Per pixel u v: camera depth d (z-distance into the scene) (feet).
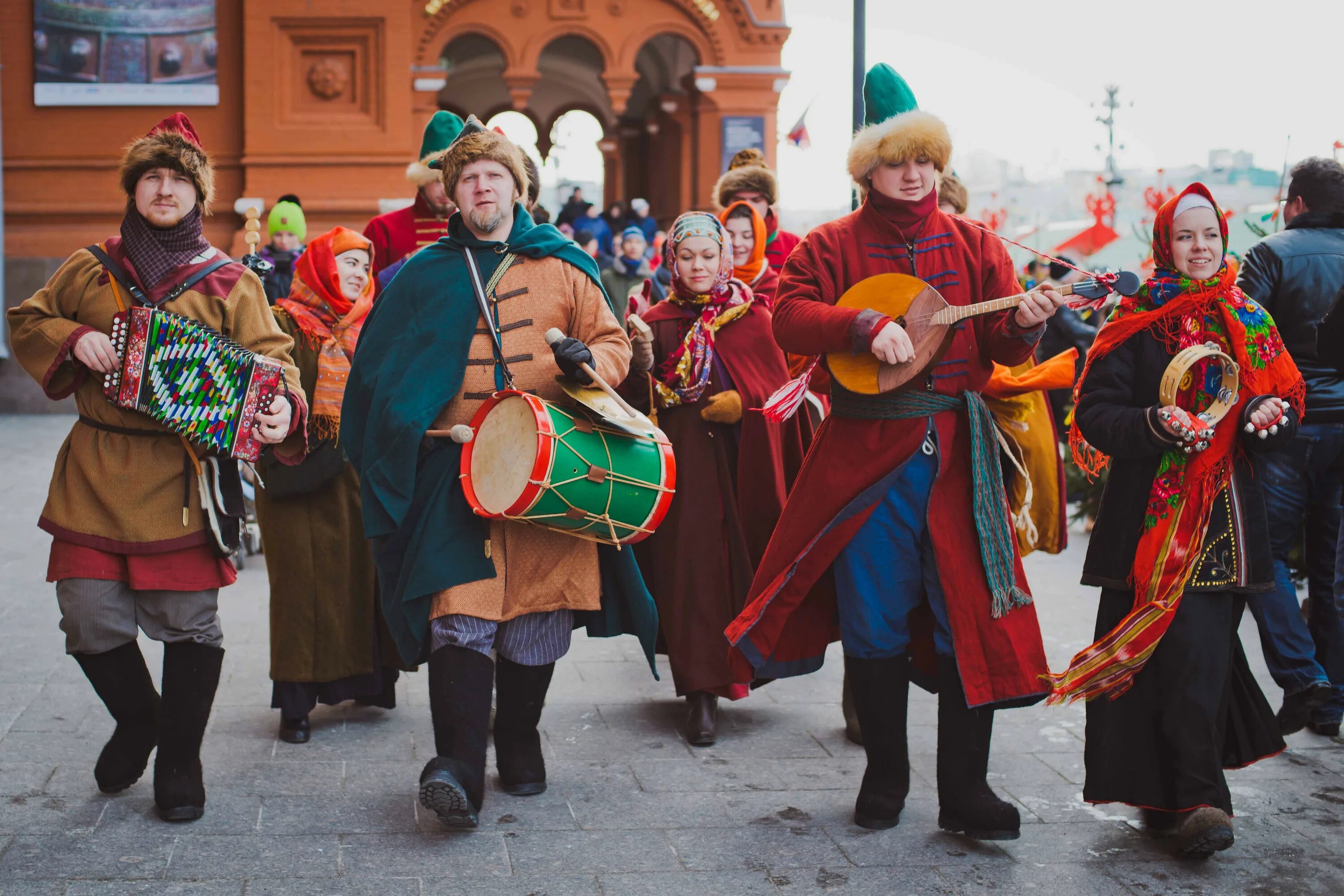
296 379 12.89
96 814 12.85
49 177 56.95
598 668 19.34
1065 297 11.59
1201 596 12.41
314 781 14.08
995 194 71.10
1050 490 16.19
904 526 12.62
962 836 12.81
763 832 12.87
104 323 12.38
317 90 59.00
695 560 16.02
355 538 15.67
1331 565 16.49
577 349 12.53
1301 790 14.23
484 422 12.59
